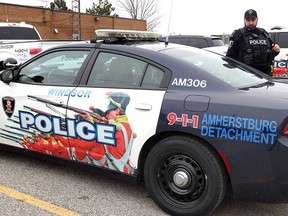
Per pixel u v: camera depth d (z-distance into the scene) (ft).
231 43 17.92
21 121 13.56
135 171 11.26
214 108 9.96
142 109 10.87
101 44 12.51
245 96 9.96
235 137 9.64
